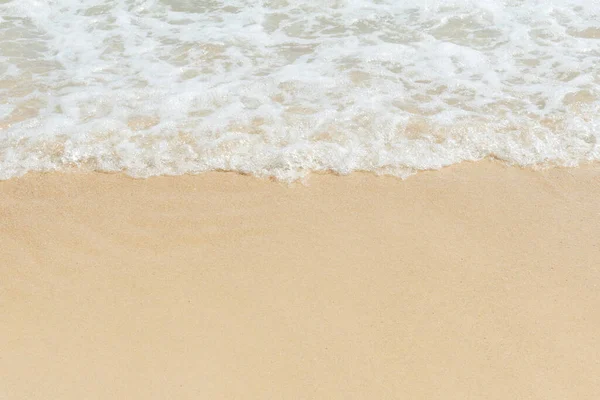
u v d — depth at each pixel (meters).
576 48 5.78
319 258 4.06
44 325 3.67
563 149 4.81
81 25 6.15
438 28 6.07
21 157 4.73
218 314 3.74
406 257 4.07
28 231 4.23
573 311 3.78
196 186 4.55
